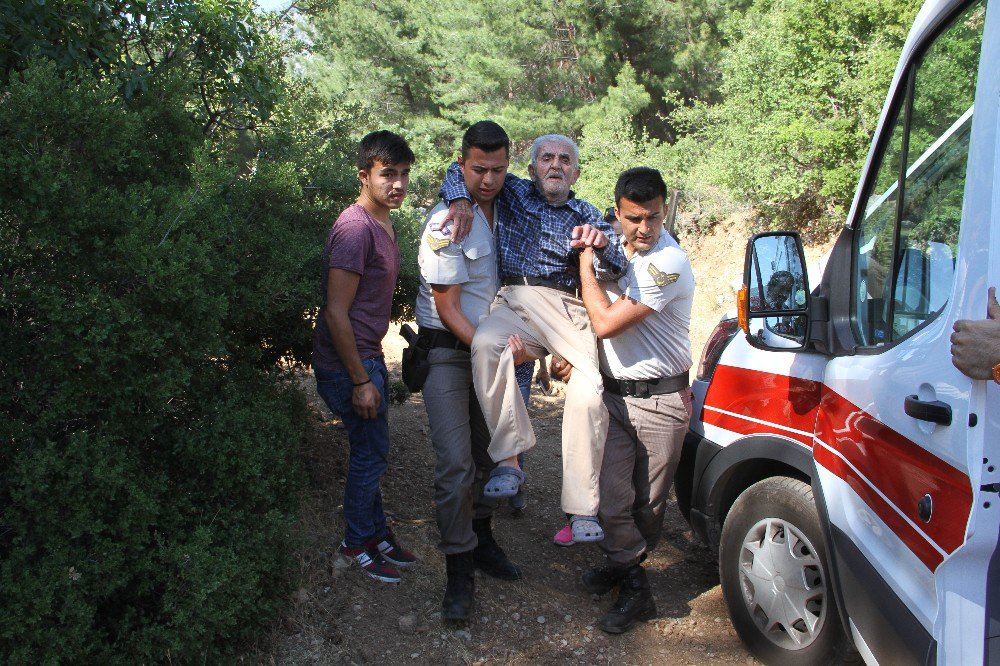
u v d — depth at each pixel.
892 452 2.52
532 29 16.88
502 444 3.43
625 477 3.70
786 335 3.60
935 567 2.26
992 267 2.13
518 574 4.15
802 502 3.29
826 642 3.20
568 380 3.54
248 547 3.36
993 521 2.10
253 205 4.00
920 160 2.73
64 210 2.97
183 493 3.35
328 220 4.71
